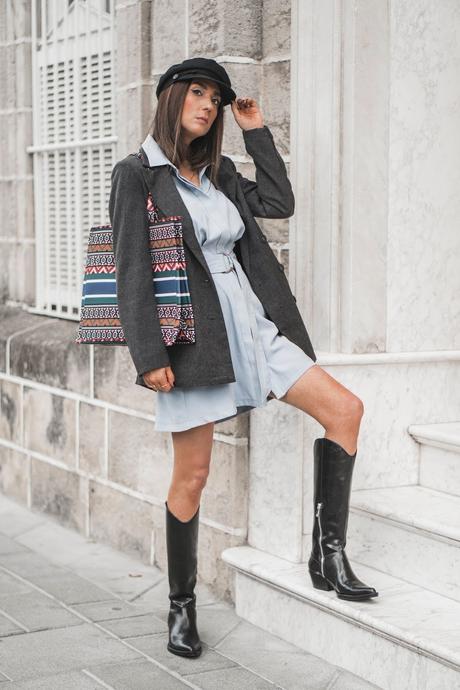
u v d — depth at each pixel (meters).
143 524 5.00
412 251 4.27
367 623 3.54
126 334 3.46
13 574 4.77
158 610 4.32
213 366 3.52
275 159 3.84
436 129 4.28
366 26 4.05
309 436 4.13
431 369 4.33
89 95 5.58
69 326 5.88
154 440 4.89
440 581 3.74
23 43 6.14
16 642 3.91
